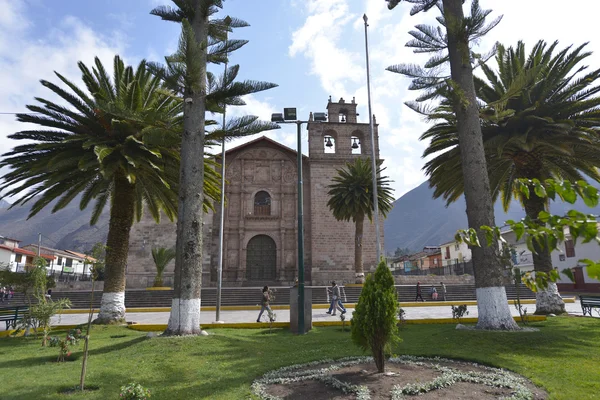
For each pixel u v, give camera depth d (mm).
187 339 10805
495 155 18953
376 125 43656
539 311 17391
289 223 41969
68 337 9617
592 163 18406
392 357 8719
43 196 16875
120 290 16938
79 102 15914
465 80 13953
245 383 7289
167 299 28812
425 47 14711
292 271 40719
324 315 20219
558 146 16500
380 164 42281
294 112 15508
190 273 12062
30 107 15594
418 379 7043
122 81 17484
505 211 24250
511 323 11875
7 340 13266
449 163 19422
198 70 12586
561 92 18141
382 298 7594
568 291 37094
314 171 41906
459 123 13914
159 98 18156
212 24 15023
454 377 7164
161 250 34844
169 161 17266
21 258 53969
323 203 41188
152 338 11266
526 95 17344
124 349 10461
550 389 6484
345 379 7176
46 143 15586
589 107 17344
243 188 42312
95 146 14398
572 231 2135
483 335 10812
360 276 32625
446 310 22062
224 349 10016
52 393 6855
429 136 19500
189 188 12586
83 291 31109
